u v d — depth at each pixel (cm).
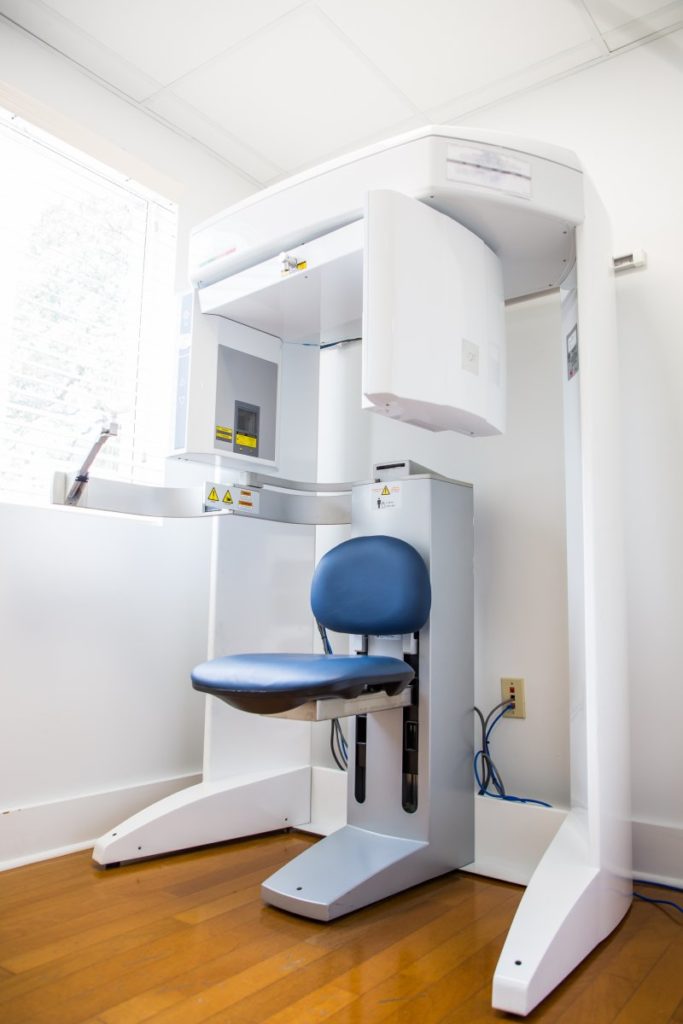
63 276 221
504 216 158
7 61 207
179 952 135
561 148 160
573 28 207
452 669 186
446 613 185
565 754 204
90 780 205
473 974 129
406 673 155
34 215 215
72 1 199
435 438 240
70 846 195
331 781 219
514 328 228
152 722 223
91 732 206
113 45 216
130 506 193
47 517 200
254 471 217
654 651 192
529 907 133
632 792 190
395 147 156
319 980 126
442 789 179
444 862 178
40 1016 112
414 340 147
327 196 166
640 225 208
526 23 206
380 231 146
